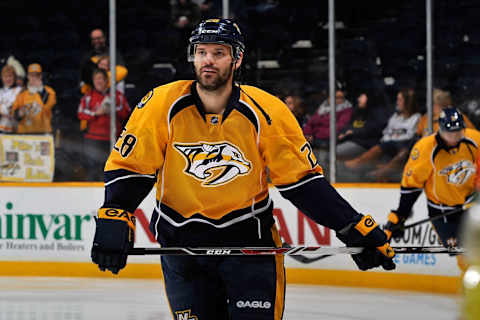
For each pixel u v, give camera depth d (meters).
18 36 23.02
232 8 22.61
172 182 6.45
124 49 22.88
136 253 6.32
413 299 16.61
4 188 21.05
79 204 20.64
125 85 22.72
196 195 6.45
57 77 22.53
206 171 6.38
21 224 20.97
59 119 22.22
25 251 20.92
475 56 21.08
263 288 6.47
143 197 6.52
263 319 6.48
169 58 23.00
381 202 18.70
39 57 22.77
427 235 17.83
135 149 6.32
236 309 6.52
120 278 20.14
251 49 22.59
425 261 17.81
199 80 6.22
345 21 22.27
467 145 15.74
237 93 6.39
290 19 22.48
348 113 21.20
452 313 14.88
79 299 16.55
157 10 23.02
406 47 21.59
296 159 6.46
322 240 19.20
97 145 21.98
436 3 21.59
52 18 23.06
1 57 22.77
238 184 6.43
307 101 21.64
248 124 6.36
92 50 22.73
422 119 20.83
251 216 6.55
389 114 21.08
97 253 6.16
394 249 7.07
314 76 22.00
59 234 20.72
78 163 22.02
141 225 20.20
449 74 20.94
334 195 6.55
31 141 22.22
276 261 6.56
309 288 18.27
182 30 23.02
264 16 22.61
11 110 22.33
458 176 15.81
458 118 15.32
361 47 21.88
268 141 6.42
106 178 6.42
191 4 23.00
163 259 6.77
